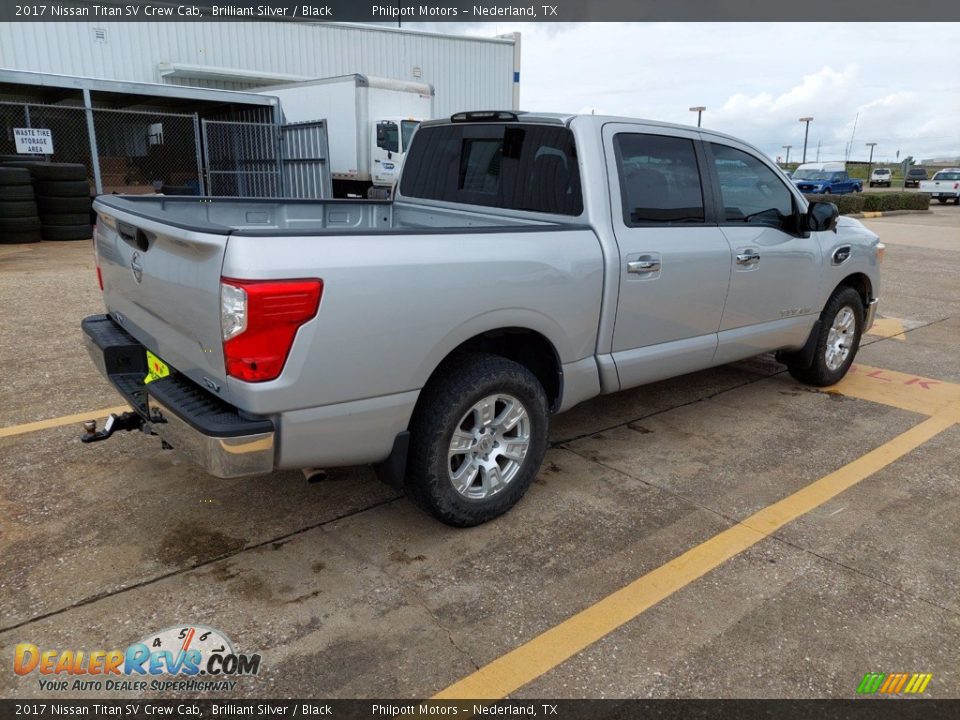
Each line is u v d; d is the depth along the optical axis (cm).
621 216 358
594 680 238
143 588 278
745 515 347
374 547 311
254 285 237
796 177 3281
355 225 479
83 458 385
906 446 434
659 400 510
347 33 2003
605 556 309
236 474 254
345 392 266
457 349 320
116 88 1398
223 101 1580
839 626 266
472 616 268
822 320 511
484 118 406
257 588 280
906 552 316
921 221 2231
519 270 309
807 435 449
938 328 755
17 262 972
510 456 330
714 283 405
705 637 259
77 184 1207
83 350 576
